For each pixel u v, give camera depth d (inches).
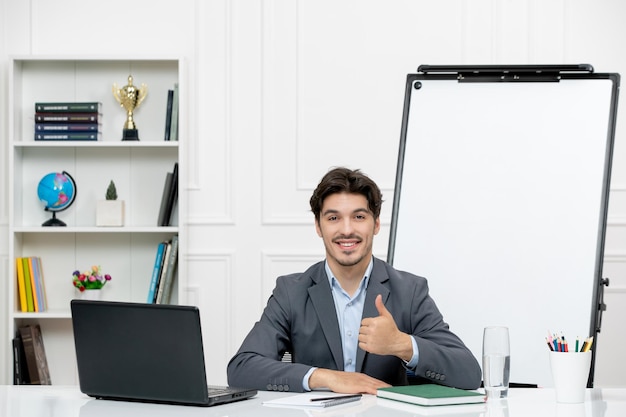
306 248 188.7
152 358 77.0
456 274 135.0
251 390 80.9
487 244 135.2
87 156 190.9
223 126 189.9
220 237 189.0
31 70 190.7
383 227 187.9
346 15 189.5
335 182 91.7
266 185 189.3
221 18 190.2
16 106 186.2
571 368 77.0
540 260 133.3
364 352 93.1
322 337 95.6
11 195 182.9
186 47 190.7
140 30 190.9
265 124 189.5
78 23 191.3
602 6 186.9
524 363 130.0
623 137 186.1
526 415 70.4
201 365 74.8
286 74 189.6
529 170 136.2
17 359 180.1
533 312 131.7
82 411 73.9
